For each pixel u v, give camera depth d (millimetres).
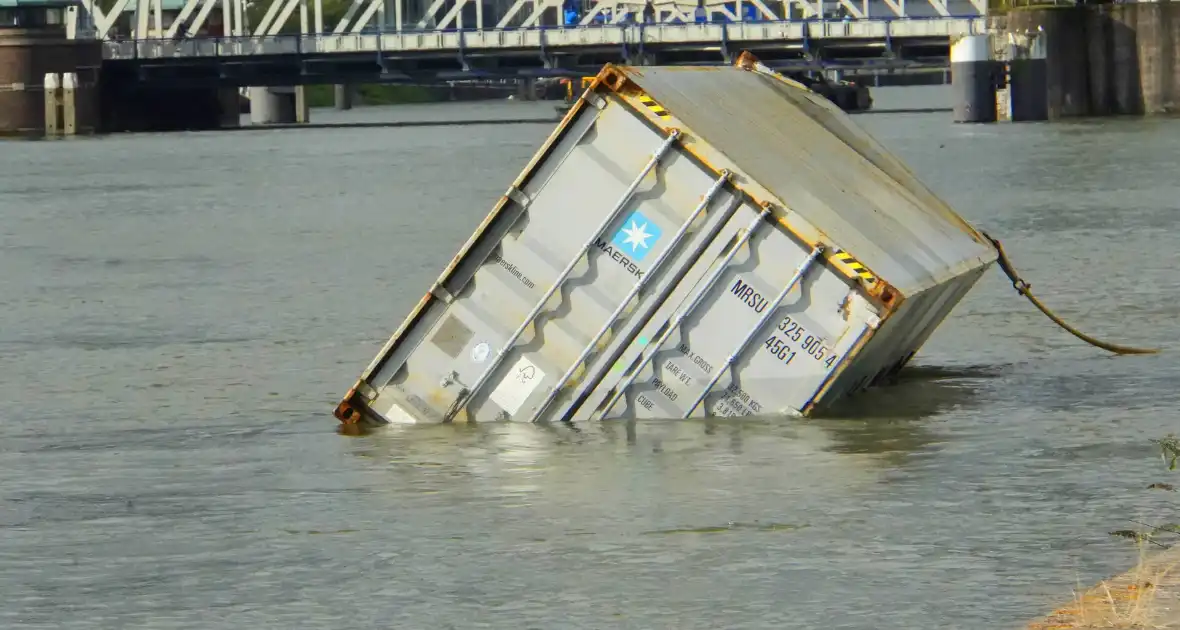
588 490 79750
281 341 138000
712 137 86938
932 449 87375
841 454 86000
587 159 87062
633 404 88500
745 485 80000
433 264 195625
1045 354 119875
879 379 103688
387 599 65750
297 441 95750
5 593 68125
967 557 68375
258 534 75500
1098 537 70750
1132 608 58969
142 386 117688
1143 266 170500
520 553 70750
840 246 85875
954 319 138500
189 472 88938
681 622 61875
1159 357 117188
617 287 87562
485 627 62156
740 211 86250
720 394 87750
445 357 89812
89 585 68875
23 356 133000
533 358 88938
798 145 96188
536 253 88000
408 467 84750
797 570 67375
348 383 116750
